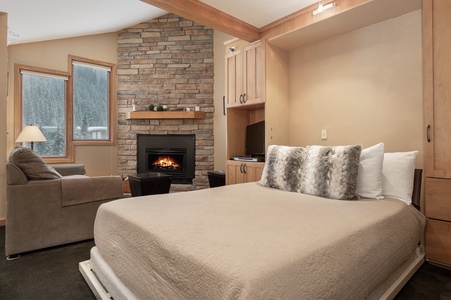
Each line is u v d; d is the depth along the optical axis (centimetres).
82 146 483
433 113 200
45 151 453
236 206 168
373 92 261
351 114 278
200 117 492
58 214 244
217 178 403
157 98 512
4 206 314
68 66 468
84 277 184
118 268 144
